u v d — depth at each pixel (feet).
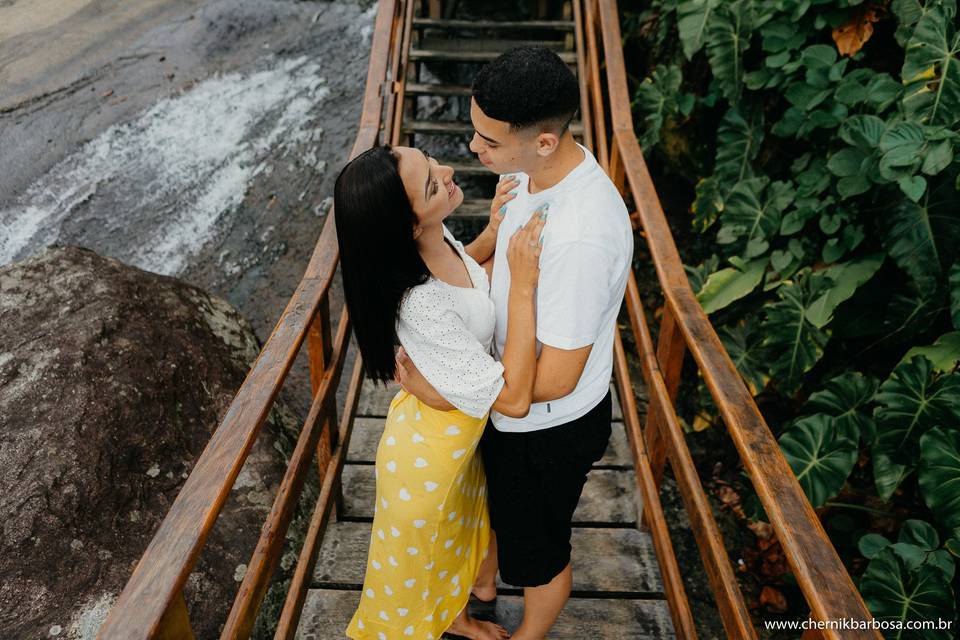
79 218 19.85
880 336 12.37
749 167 13.51
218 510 4.80
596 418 5.50
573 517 8.82
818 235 12.64
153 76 24.35
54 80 24.20
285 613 6.81
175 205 20.06
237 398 5.76
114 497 9.31
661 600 7.75
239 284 18.24
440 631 6.23
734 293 13.01
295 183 20.40
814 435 9.68
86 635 8.13
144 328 11.03
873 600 8.82
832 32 11.77
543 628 6.52
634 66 18.51
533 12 22.25
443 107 22.12
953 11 9.91
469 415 5.00
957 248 10.26
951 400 9.48
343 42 24.98
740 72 12.91
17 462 9.09
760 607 11.98
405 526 5.50
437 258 4.95
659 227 8.18
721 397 5.79
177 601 4.33
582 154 4.78
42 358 10.09
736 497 13.47
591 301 4.58
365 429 10.43
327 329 7.72
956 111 9.72
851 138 10.57
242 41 25.59
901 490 11.84
